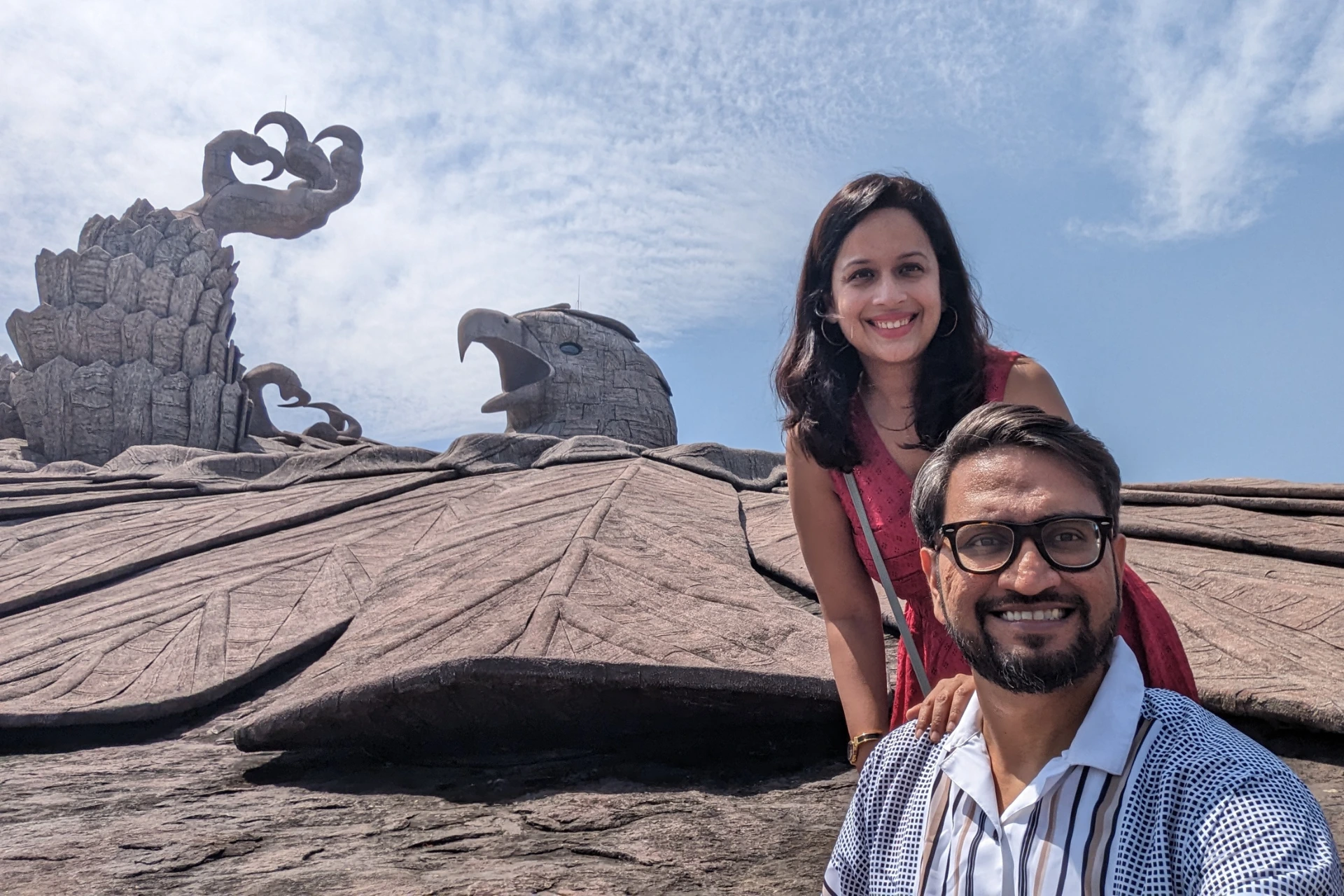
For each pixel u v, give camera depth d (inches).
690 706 140.2
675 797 126.1
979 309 90.1
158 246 532.1
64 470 381.4
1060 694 50.5
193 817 121.6
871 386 91.3
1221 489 274.1
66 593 233.3
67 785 139.0
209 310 535.5
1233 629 170.6
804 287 92.3
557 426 560.7
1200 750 45.1
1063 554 49.7
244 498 311.3
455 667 135.3
